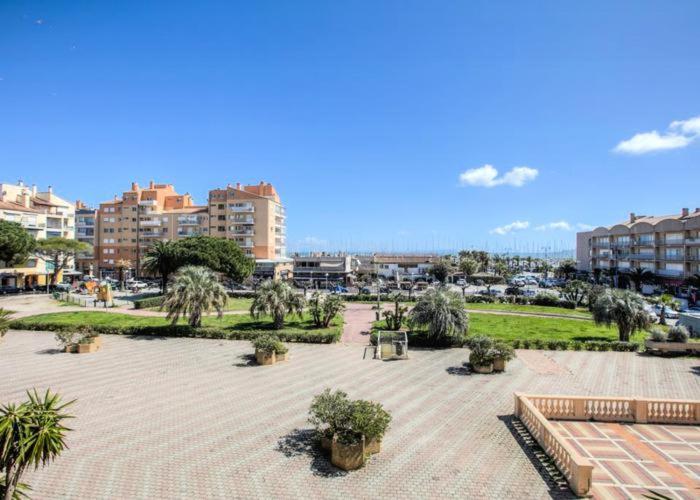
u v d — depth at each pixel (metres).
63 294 57.19
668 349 27.61
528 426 15.95
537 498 11.63
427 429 16.14
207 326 34.41
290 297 35.03
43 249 68.06
